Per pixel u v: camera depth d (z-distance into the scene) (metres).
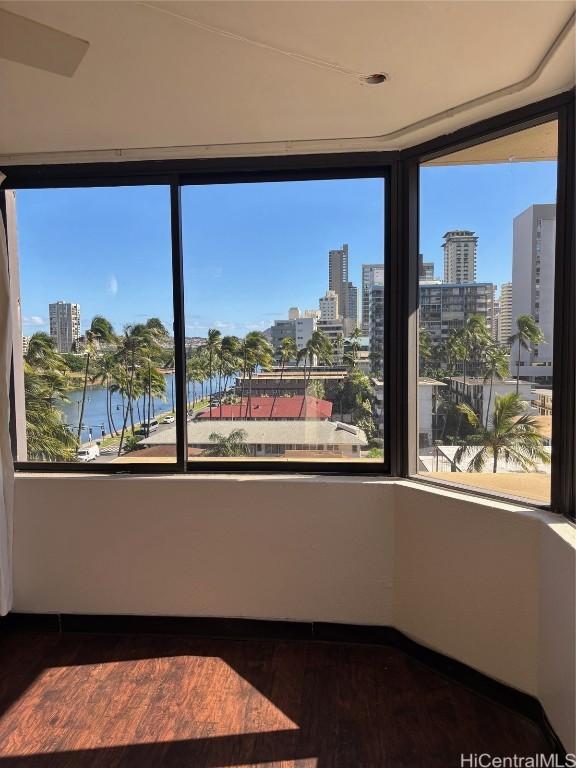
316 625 2.18
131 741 1.64
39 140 2.04
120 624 2.28
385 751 1.58
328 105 1.75
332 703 1.80
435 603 1.96
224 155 2.17
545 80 1.54
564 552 1.45
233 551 2.20
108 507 2.24
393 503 2.10
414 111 1.80
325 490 2.13
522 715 1.71
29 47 1.28
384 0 1.18
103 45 1.37
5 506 2.13
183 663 2.05
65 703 1.82
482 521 1.79
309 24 1.28
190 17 1.25
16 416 2.41
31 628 2.31
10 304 2.17
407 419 2.16
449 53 1.42
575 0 1.19
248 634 2.22
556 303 1.66
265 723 1.71
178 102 1.72
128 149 2.13
